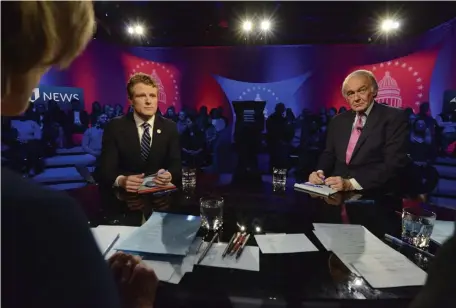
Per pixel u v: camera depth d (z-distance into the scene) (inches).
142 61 248.8
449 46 192.4
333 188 58.8
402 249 32.9
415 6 166.1
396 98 219.8
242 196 54.7
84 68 209.8
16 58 11.7
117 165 70.7
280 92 246.7
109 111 215.6
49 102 185.6
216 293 24.5
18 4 11.0
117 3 164.1
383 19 182.9
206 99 253.9
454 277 12.1
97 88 221.0
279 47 240.1
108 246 32.4
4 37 11.1
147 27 200.2
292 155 195.2
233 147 219.9
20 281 9.4
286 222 41.4
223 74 249.4
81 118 205.6
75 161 184.4
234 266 28.7
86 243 11.5
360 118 75.4
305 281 26.2
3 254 9.3
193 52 248.5
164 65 251.1
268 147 203.0
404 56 212.8
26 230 9.7
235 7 170.2
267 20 189.0
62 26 12.7
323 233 36.9
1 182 10.2
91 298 11.1
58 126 188.1
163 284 25.7
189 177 63.4
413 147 170.1
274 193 56.7
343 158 76.1
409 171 83.8
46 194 11.0
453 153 173.0
